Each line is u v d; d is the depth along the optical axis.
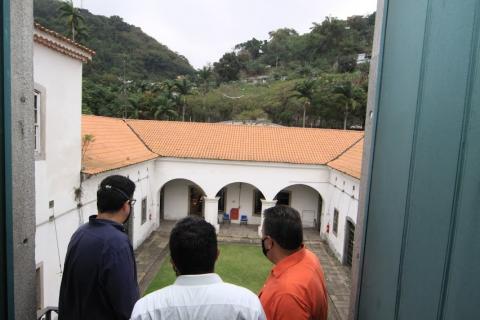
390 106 1.82
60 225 8.63
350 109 34.66
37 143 7.63
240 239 16.28
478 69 1.09
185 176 16.62
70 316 2.26
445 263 1.23
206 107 44.09
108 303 2.21
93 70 54.59
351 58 53.56
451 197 1.21
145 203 15.40
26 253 1.81
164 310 1.51
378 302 1.84
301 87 35.22
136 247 14.44
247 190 18.52
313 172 16.50
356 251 2.18
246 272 12.58
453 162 1.22
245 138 18.22
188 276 1.60
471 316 1.06
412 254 1.48
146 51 72.62
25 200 1.79
